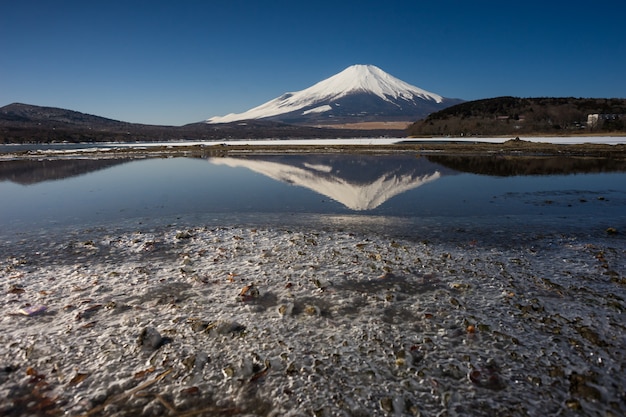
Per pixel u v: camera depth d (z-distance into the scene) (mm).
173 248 8297
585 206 12266
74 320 5184
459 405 3586
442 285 6211
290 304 5477
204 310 5430
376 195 14766
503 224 10062
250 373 4055
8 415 3539
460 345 4527
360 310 5414
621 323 4914
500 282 6270
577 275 6500
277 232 9438
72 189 17812
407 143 50969
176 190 16781
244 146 51906
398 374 4027
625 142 43562
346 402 3633
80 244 8695
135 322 5109
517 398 3660
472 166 24984
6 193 16922
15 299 5820
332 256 7594
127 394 3795
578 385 3787
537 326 4891
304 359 4281
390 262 7246
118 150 49188
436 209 12102
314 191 15859
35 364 4250
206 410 3594
